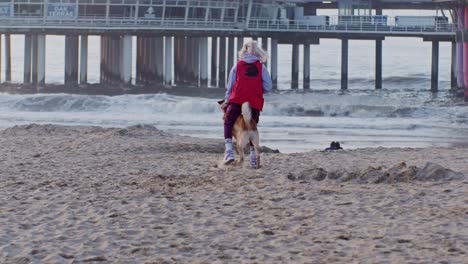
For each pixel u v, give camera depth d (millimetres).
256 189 11328
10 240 8195
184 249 7836
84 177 12922
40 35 68438
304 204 10172
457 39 66875
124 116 43688
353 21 71188
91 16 68750
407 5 88750
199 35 70562
